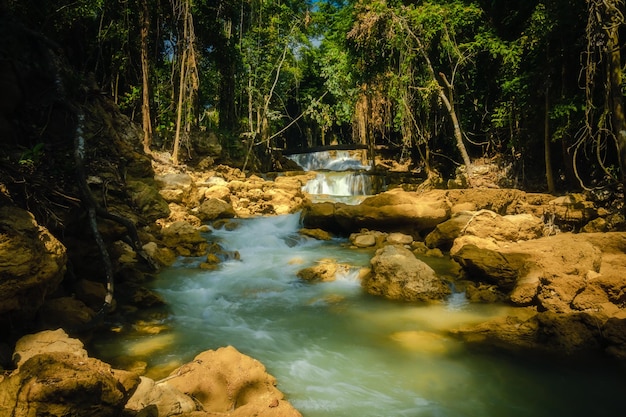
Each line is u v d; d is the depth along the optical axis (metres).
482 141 23.89
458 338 6.78
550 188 15.94
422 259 11.50
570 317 6.61
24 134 8.60
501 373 5.71
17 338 5.41
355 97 26.70
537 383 5.46
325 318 7.72
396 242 13.06
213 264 10.70
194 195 16.41
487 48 18.77
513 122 19.47
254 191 18.12
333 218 14.63
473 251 9.34
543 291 7.74
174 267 10.47
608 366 5.82
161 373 5.53
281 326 7.38
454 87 21.70
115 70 18.77
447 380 5.57
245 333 7.06
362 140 32.66
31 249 5.17
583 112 14.55
